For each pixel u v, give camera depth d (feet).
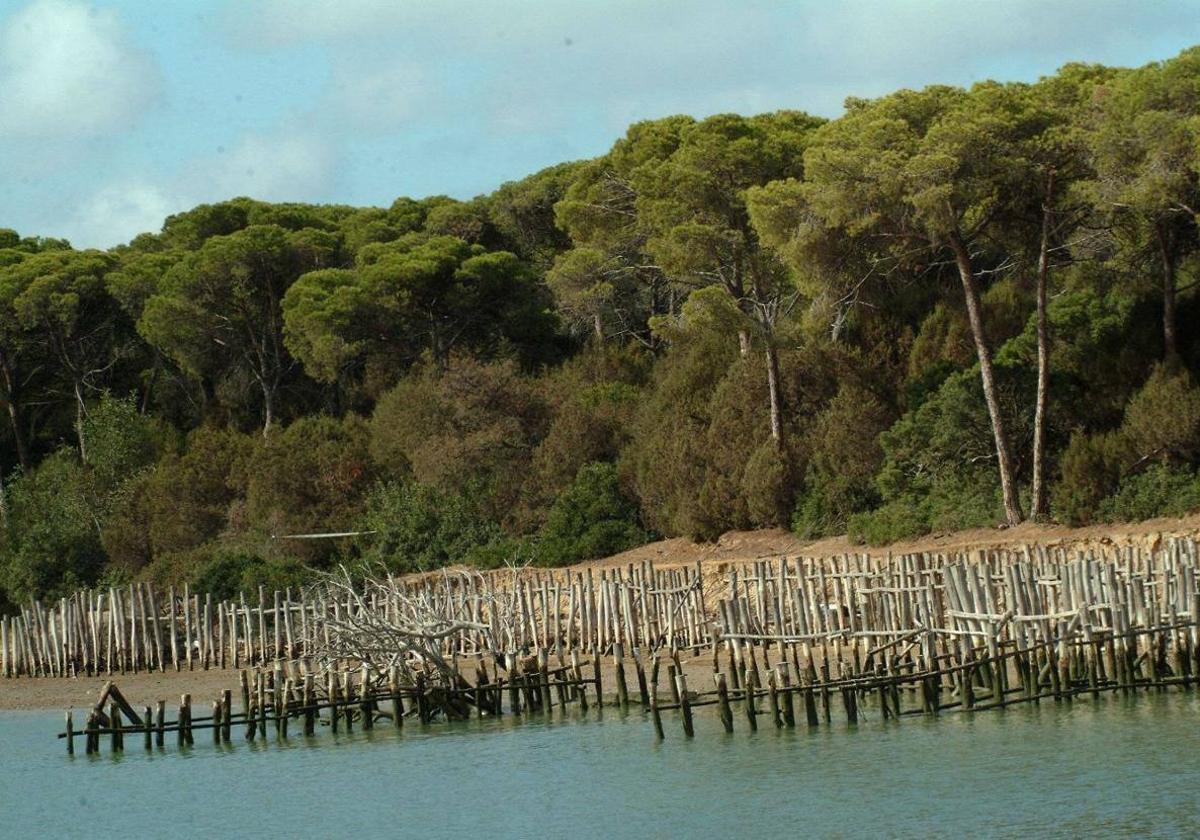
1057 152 205.77
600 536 248.73
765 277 249.34
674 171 251.19
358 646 158.51
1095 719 133.28
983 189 209.15
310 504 286.87
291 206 417.69
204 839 116.78
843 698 141.18
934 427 224.33
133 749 155.94
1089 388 224.12
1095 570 142.20
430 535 266.16
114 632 219.61
